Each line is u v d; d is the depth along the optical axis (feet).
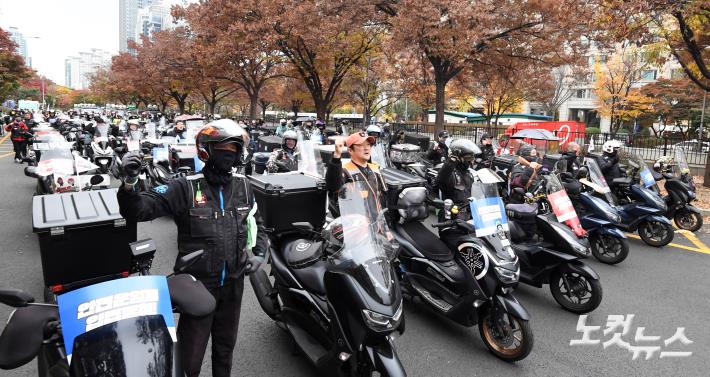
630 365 14.25
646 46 54.39
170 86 144.25
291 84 123.95
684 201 29.17
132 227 12.97
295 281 12.93
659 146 64.49
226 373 10.98
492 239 14.62
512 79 82.58
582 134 69.87
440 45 53.21
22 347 7.18
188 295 8.46
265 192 14.90
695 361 14.57
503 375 13.47
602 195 24.71
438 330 16.22
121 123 65.16
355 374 11.10
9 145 78.18
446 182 18.24
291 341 14.33
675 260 24.52
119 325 7.33
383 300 10.40
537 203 21.18
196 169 29.17
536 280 18.85
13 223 27.43
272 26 72.28
